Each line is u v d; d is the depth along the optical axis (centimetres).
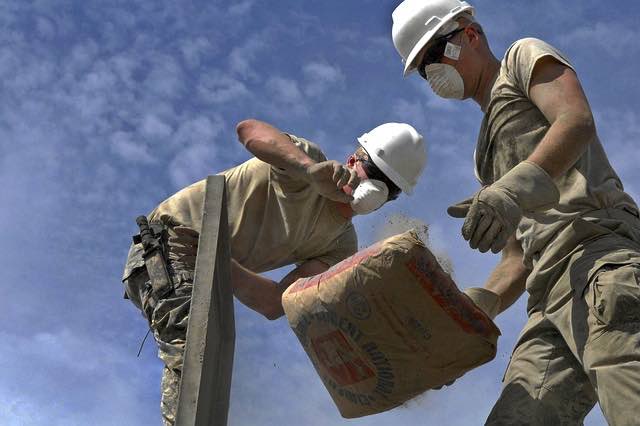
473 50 345
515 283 342
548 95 306
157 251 376
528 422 299
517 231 322
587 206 307
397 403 304
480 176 342
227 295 321
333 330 296
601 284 279
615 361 272
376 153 401
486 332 285
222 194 296
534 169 288
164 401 347
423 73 357
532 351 312
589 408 307
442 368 291
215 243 284
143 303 376
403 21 357
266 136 372
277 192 385
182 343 356
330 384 315
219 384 309
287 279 395
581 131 294
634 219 309
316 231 393
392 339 288
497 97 325
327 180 359
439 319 283
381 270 279
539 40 320
